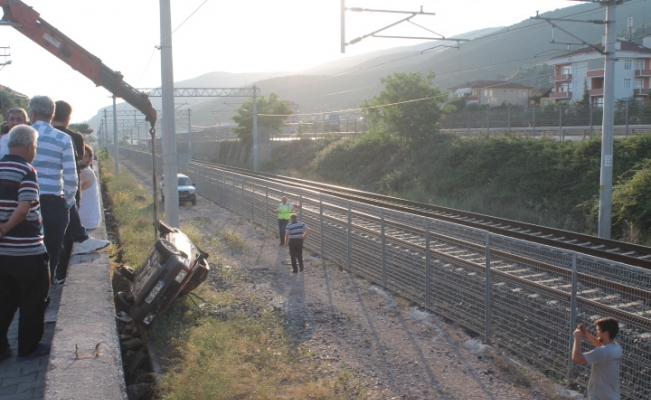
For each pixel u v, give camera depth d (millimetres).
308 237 15188
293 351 7594
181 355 7316
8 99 33812
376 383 6668
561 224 18906
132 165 65188
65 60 11141
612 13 15094
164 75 12266
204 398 5809
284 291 10961
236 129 64375
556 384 6586
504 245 7809
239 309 9570
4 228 4516
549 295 6980
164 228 10094
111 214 23625
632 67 53906
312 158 47000
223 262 13312
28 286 4852
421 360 7387
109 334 5168
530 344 7281
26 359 5086
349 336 8312
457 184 26812
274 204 18312
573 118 30375
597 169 20469
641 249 12484
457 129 37594
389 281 10906
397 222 10531
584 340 6434
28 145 4668
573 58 57562
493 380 6754
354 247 12430
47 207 6316
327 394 6180
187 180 28141
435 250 9305
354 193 28234
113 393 4062
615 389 5043
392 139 36906
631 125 27766
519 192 22719
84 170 9461
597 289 6391
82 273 7090
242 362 7008
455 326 8719
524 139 26359
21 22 10516
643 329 5855
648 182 17094
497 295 7855
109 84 11562
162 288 7684
